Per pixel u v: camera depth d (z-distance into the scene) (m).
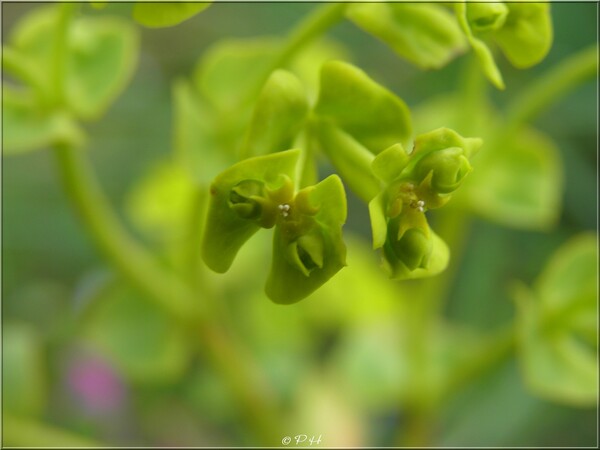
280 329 0.17
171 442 0.18
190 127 0.11
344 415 0.15
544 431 0.16
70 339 0.18
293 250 0.08
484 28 0.09
